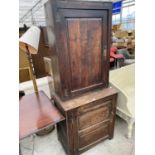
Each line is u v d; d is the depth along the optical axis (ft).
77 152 4.64
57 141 5.61
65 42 3.49
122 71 6.41
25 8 16.93
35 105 4.33
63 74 3.77
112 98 4.54
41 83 7.57
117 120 6.47
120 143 5.29
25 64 8.80
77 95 4.25
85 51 3.86
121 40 16.62
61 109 4.05
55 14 3.14
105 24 3.86
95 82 4.46
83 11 3.42
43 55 11.78
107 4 3.65
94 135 4.80
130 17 20.62
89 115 4.30
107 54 4.27
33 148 5.33
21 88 6.95
